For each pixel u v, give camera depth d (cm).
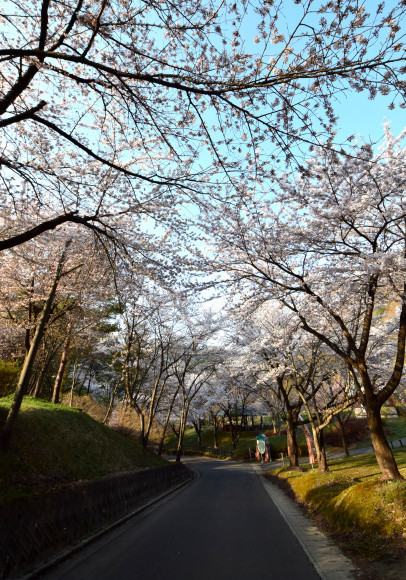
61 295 1465
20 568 511
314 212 1007
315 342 1678
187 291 1169
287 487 1517
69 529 665
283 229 1056
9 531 511
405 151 995
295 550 624
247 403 4403
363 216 1034
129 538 729
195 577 496
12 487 754
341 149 559
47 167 821
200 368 3186
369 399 951
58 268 1190
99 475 1163
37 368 2292
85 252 1180
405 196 987
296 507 1101
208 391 4016
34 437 1087
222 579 487
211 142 629
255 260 1127
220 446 4828
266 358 2152
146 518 946
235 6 505
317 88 487
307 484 1280
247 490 1534
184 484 1848
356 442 3512
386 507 662
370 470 1528
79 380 3891
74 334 1830
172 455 4500
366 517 676
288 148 555
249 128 580
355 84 471
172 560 574
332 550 615
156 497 1312
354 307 1305
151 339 2409
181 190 774
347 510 758
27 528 550
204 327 2616
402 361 941
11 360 2056
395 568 479
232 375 2523
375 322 1652
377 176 966
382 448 895
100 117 813
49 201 1120
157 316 2200
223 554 604
